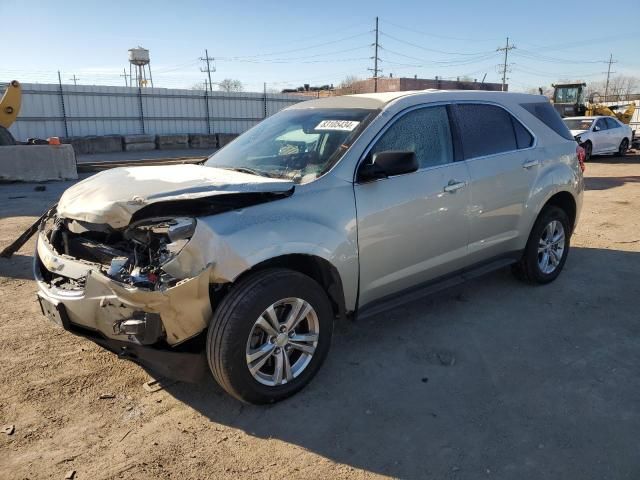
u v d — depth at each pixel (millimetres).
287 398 3314
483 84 54719
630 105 31000
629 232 7656
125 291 2795
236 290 3004
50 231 3664
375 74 56688
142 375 3596
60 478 2617
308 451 2848
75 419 3098
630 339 4160
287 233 3123
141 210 3055
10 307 4715
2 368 3645
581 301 4934
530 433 2984
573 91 30656
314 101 4648
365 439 2943
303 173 3582
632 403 3275
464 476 2656
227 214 3037
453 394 3381
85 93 28938
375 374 3625
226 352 2934
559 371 3670
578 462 2744
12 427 3002
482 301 4930
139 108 31172
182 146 29156
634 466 2709
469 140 4391
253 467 2721
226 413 3182
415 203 3846
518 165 4711
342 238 3414
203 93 33562
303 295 3221
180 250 2842
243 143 4402
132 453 2814
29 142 16469
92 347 3980
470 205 4281
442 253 4172
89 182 3643
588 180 13836
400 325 4410
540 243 5180
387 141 3789
